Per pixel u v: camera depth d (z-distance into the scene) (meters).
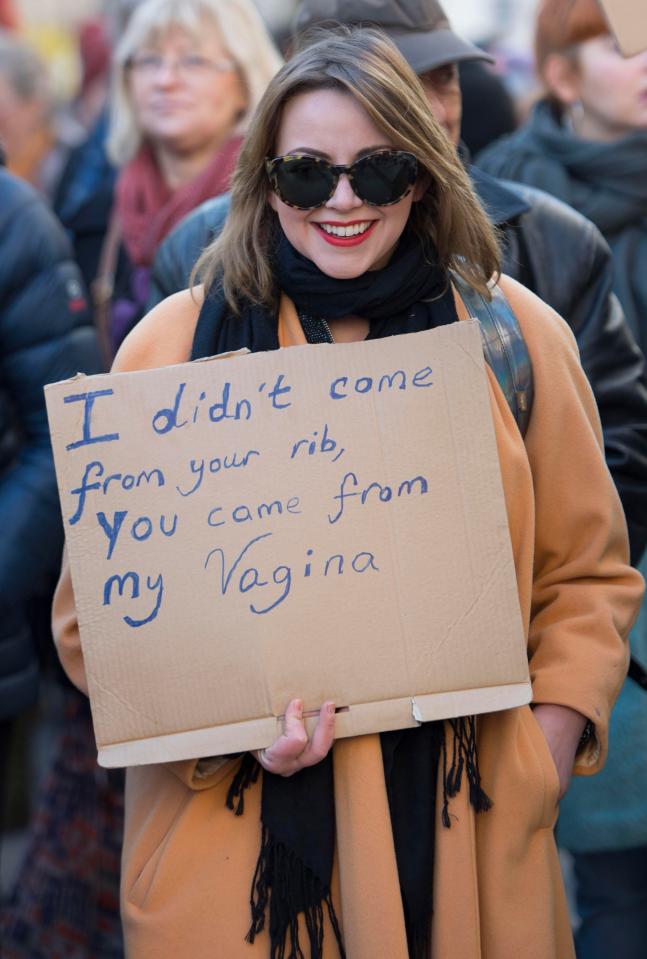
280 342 2.41
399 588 2.27
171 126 4.18
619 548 2.55
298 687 2.25
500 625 2.28
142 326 2.50
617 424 2.99
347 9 3.09
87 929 3.79
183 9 4.13
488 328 2.44
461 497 2.28
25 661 3.66
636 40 3.05
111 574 2.27
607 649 2.48
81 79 6.79
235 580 2.26
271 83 2.32
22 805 5.03
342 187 2.25
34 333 3.62
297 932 2.32
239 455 2.27
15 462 3.68
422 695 2.26
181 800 2.40
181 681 2.26
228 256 2.41
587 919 3.45
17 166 5.88
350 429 2.28
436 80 3.12
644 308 3.71
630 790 3.28
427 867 2.32
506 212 2.96
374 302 2.36
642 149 3.69
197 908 2.34
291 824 2.32
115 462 2.27
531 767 2.37
